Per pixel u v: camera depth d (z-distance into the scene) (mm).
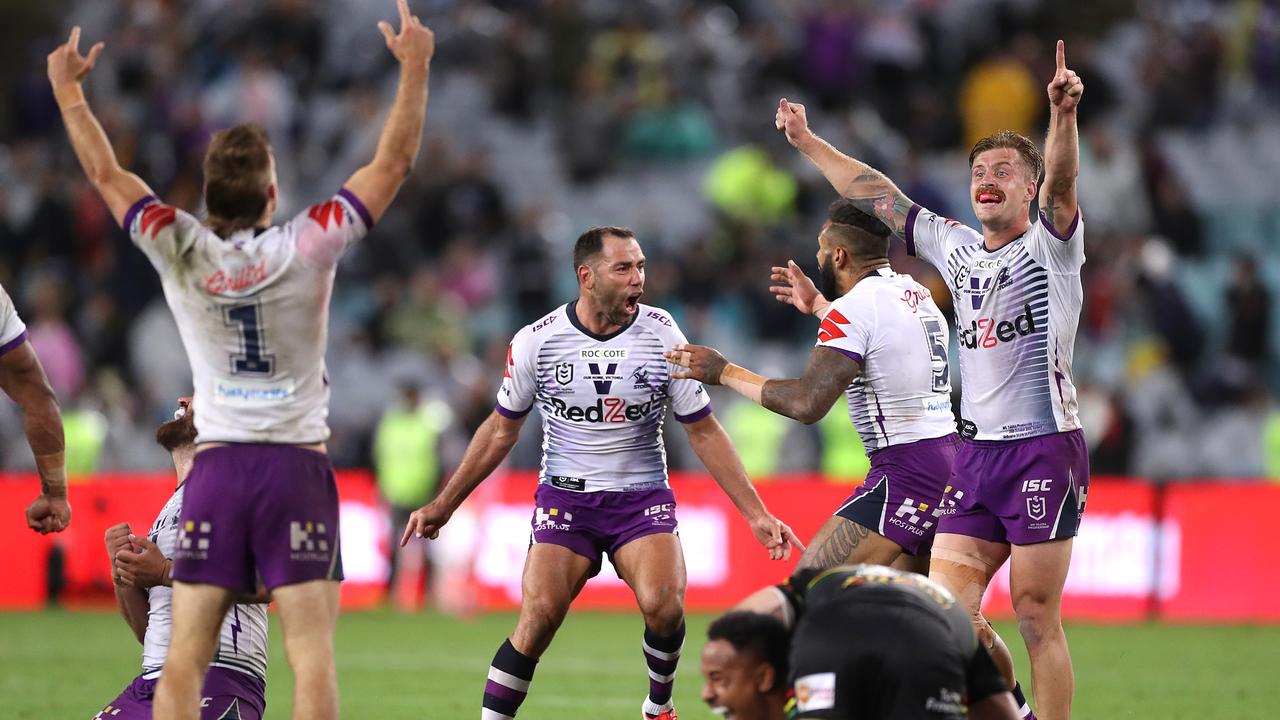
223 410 19719
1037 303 23594
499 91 83875
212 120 77625
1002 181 23875
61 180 73875
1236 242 82375
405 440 54531
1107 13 92938
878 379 25141
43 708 33000
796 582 18422
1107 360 69188
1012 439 23859
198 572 19672
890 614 17234
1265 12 91438
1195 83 87312
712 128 84062
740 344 68062
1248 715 32594
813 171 77750
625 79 84000
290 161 77812
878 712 17016
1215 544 53406
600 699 34406
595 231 25922
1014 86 80625
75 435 59344
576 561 26016
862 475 59406
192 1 87750
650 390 25969
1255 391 63156
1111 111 86875
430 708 33219
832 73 81500
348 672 39156
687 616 52156
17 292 71875
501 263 73562
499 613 54375
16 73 94750
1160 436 63875
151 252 19719
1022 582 23781
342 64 86000
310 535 19719
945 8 88250
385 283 67938
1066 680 23609
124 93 81875
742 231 71188
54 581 54906
